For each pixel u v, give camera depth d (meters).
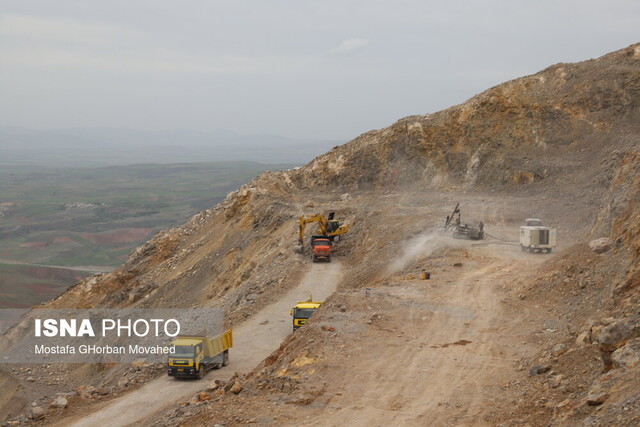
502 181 79.94
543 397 18.09
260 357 34.12
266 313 42.62
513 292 32.91
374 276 46.62
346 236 64.19
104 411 28.08
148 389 30.34
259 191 87.50
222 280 69.69
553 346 22.41
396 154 91.25
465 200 73.56
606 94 83.38
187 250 85.88
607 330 17.41
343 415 18.75
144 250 91.19
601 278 30.03
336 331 27.11
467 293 33.88
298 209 77.88
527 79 90.31
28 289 165.88
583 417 15.16
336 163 94.38
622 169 48.59
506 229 57.56
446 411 18.78
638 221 31.38
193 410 19.97
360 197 84.38
